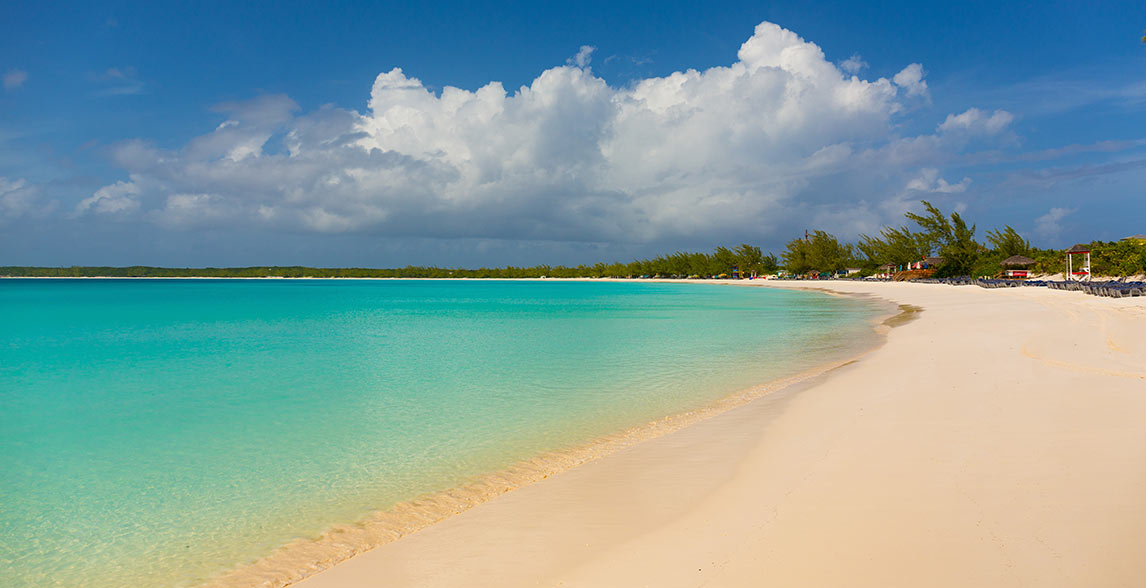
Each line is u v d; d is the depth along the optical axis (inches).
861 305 1982.0
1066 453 298.2
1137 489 245.9
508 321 1584.6
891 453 321.4
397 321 1644.9
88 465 414.3
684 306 2139.5
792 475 302.0
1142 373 510.0
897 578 190.7
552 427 481.4
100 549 287.9
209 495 354.0
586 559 230.1
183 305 2588.6
